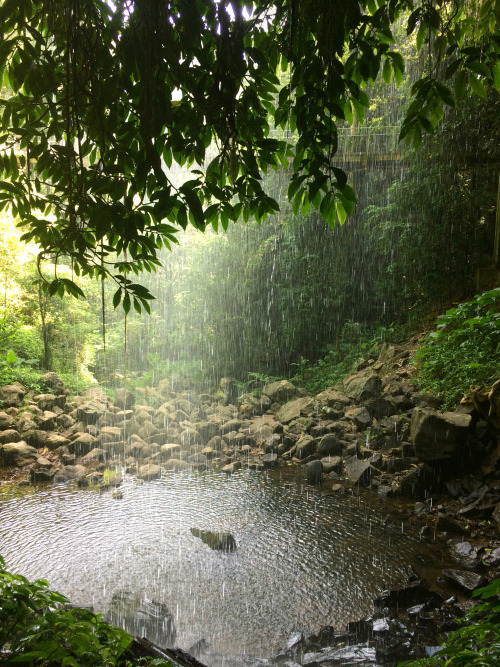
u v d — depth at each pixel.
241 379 14.65
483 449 6.57
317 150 2.08
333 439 8.48
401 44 10.93
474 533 5.41
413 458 7.43
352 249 14.12
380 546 5.32
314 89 2.07
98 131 2.08
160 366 14.33
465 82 2.33
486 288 11.02
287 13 2.23
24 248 10.70
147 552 5.21
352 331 13.57
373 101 12.15
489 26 2.42
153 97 1.90
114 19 2.02
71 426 9.59
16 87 2.11
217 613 4.10
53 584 4.55
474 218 11.75
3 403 9.33
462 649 1.62
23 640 1.50
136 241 2.11
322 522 6.00
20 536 5.59
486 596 1.67
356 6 2.00
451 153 11.11
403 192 11.86
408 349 10.84
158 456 8.85
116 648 1.67
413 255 11.92
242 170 2.39
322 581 4.62
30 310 11.95
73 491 7.13
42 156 2.05
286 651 3.54
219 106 2.03
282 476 7.87
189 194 1.95
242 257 14.63
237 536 5.63
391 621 3.82
